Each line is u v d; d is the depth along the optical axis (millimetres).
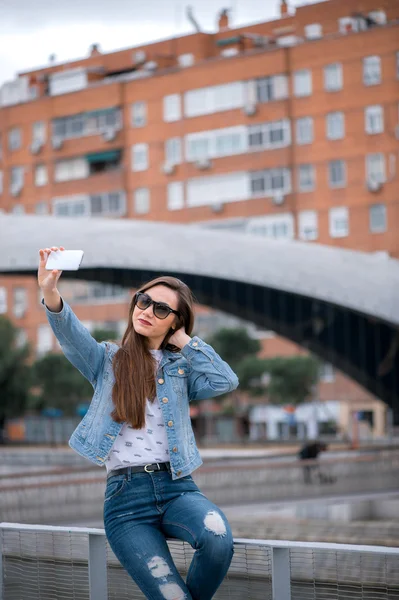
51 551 4809
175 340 4332
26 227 34906
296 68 58531
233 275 35250
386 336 40438
